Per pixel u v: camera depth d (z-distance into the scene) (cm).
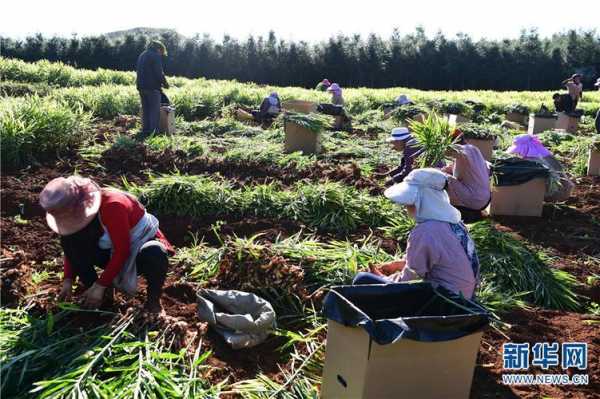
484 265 533
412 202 362
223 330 390
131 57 4356
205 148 893
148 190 648
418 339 276
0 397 304
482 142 924
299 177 811
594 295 521
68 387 294
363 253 516
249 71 4550
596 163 963
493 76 4903
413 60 4809
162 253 383
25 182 709
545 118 1464
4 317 363
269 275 442
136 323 357
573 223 707
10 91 1738
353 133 1302
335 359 306
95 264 391
